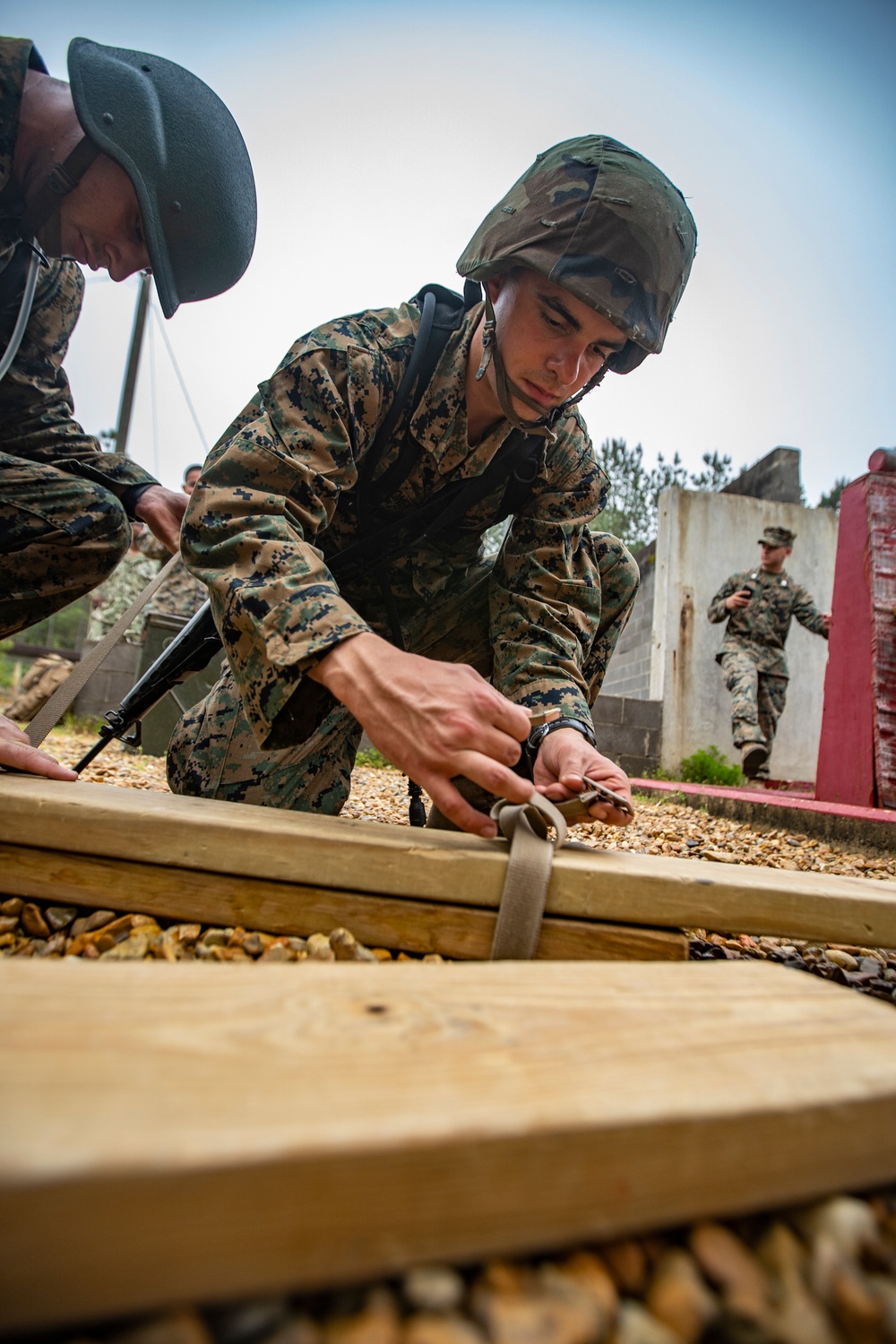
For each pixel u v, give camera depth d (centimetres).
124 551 194
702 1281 48
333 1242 41
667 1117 49
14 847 102
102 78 169
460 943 99
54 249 180
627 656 970
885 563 386
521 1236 46
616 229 127
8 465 176
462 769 97
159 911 101
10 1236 37
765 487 961
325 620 105
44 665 644
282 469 124
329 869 100
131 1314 39
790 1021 67
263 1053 52
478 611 197
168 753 189
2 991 57
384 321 154
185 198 181
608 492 181
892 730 375
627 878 101
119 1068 48
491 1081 51
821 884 114
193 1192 39
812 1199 55
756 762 642
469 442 158
